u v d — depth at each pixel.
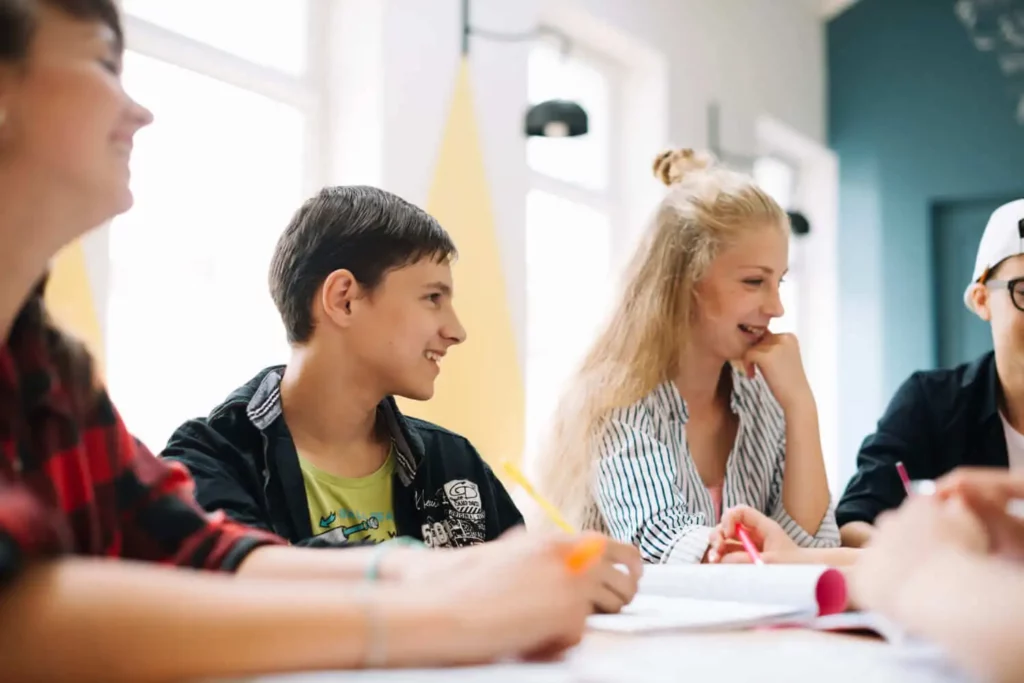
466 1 2.96
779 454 1.67
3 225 0.60
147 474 0.83
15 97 0.58
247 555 0.80
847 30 5.36
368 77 2.68
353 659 0.49
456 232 2.84
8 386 0.70
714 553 1.23
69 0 0.60
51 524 0.44
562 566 0.60
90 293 1.87
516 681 0.49
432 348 1.21
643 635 0.70
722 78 4.43
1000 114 4.99
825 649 0.62
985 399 1.86
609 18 3.66
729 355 1.62
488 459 2.81
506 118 3.09
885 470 1.85
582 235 3.87
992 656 0.46
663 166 1.91
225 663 0.44
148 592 0.44
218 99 2.53
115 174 0.63
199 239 2.46
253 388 1.19
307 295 1.18
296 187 2.70
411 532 1.23
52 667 0.41
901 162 5.20
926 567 0.53
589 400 1.59
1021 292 1.76
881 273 5.20
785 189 5.39
